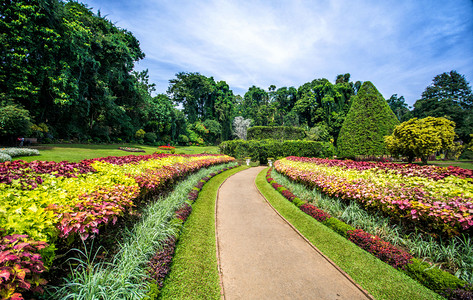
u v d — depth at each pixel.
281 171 11.06
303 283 3.16
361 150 17.55
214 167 14.93
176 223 4.32
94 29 19.08
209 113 55.38
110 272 2.46
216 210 6.52
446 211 3.38
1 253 1.45
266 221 5.70
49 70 14.30
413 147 13.83
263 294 2.91
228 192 9.11
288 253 4.04
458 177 5.17
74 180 3.85
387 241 4.06
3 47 12.35
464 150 27.64
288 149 23.30
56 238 2.18
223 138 53.38
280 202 7.29
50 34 13.79
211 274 3.27
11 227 1.81
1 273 1.36
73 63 15.76
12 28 12.58
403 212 4.04
